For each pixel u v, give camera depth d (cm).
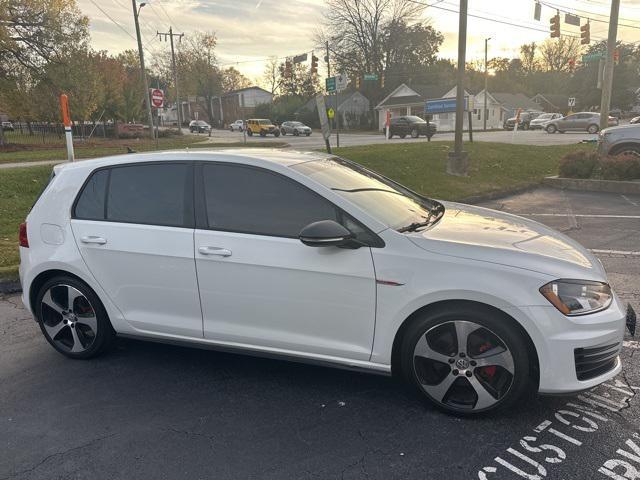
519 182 1298
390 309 314
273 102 8225
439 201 445
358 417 325
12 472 284
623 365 375
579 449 286
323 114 1106
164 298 376
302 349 343
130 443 306
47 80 3036
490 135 3550
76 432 320
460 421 315
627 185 1167
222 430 316
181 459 290
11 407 351
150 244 371
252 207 350
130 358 422
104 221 392
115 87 4159
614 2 1728
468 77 7506
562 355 291
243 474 275
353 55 6281
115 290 392
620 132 1281
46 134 3834
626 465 272
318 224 309
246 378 382
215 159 367
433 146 1708
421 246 312
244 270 344
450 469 274
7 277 610
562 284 295
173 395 360
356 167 425
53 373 400
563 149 1808
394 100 6072
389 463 280
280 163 355
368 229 321
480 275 297
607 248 702
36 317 430
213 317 364
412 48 6581
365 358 329
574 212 971
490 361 304
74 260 399
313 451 293
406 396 347
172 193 373
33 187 1134
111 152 2430
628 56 6850
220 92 8662
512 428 306
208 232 355
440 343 315
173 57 5262
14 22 2839
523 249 315
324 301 329
